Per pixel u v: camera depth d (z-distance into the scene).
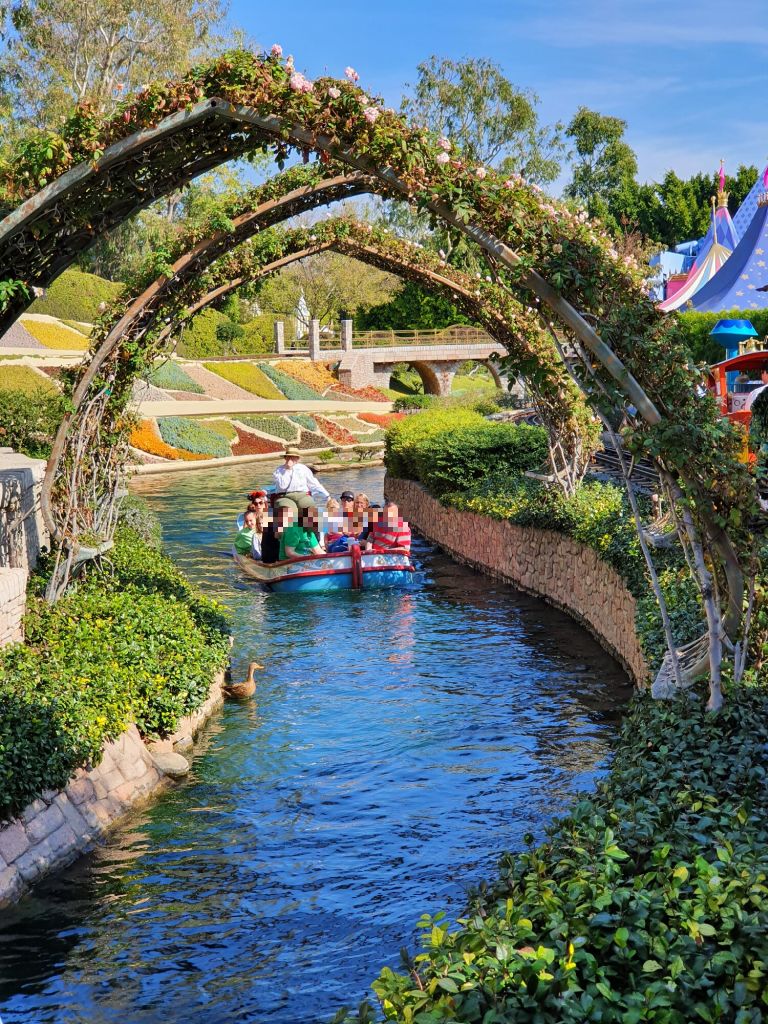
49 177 7.70
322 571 16.56
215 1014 5.35
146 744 9.04
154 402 43.53
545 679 11.54
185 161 8.05
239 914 6.43
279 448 42.16
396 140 6.75
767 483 10.01
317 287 66.44
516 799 8.20
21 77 44.12
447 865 7.07
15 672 8.13
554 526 15.24
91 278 53.00
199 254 10.39
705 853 4.32
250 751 9.38
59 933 6.18
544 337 15.28
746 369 16.83
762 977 3.26
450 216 6.88
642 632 9.30
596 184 80.38
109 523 11.62
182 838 7.53
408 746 9.45
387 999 3.48
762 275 29.48
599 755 9.12
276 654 12.77
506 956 3.47
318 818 7.91
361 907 6.51
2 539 9.98
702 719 6.12
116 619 10.27
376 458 39.50
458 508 19.56
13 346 42.72
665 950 3.48
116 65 46.00
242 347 63.41
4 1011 5.38
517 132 60.62
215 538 21.44
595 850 4.39
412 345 62.28
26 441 20.39
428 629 14.02
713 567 6.80
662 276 40.09
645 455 6.81
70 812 7.38
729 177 78.62
